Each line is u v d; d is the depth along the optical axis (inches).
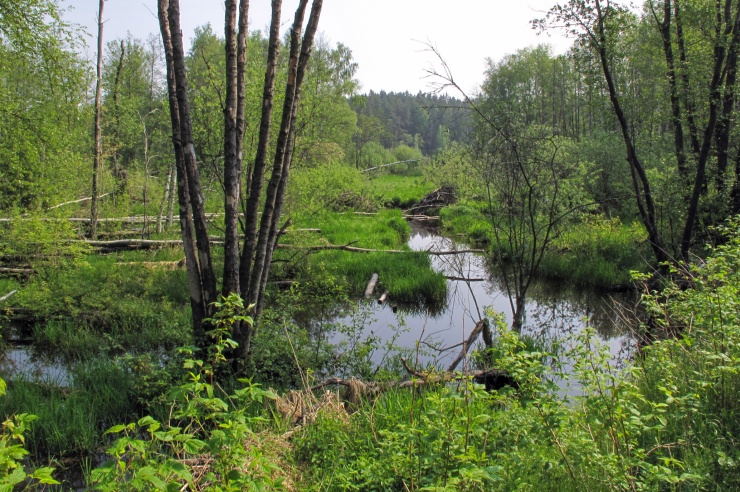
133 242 584.4
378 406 206.5
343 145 1378.0
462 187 870.4
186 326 292.4
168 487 94.2
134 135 834.8
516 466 124.7
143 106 975.0
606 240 555.2
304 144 502.3
